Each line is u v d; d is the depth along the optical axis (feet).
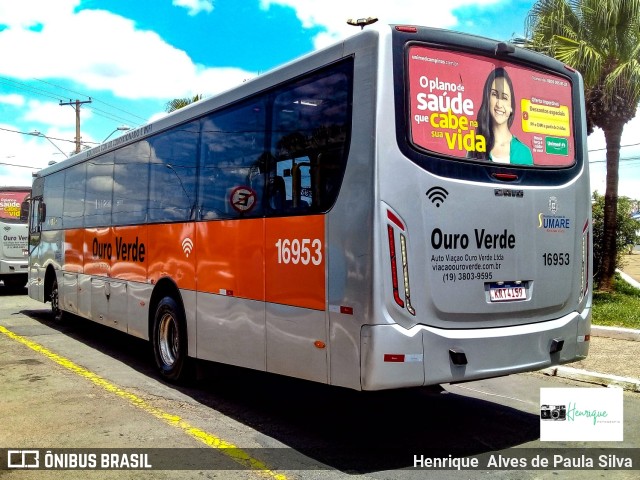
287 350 17.75
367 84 15.55
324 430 18.89
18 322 42.16
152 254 26.50
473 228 16.35
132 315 28.48
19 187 63.41
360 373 15.16
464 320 16.14
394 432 18.76
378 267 14.97
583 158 19.62
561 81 19.21
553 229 18.22
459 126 16.52
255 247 19.26
